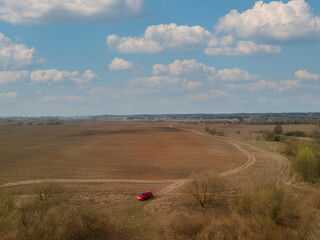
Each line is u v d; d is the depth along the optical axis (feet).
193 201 145.69
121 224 116.67
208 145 393.70
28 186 185.47
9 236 85.87
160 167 247.91
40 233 83.51
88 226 93.50
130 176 216.54
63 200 143.84
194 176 156.46
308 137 449.06
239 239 92.38
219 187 152.15
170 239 102.37
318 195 127.24
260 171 231.91
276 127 517.14
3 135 557.33
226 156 304.30
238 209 120.98
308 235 92.68
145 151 336.70
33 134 577.84
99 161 273.13
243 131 645.10
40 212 94.68
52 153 317.22
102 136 524.52
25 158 285.64
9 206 100.01
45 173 223.10
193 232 105.50
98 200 155.94
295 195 142.20
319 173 182.70
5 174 217.97
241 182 193.16
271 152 336.29
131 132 616.39
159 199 152.97
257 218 101.86
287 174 219.82
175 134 562.66
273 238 91.56
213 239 96.37
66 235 86.63
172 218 120.98
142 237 105.40
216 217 118.01
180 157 297.12
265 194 109.40
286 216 105.50
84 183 195.31
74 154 311.88
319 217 102.78
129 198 161.07
